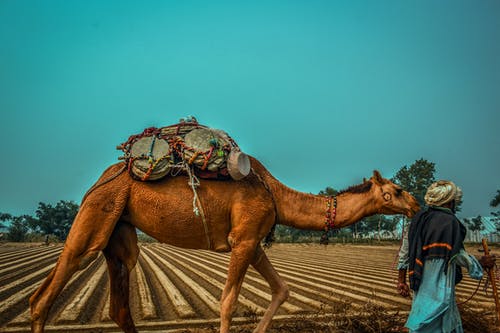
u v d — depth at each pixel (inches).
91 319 262.2
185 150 176.1
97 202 173.2
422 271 148.1
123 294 184.2
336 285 434.9
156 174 173.0
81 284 417.7
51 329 230.1
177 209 175.6
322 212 191.6
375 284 448.1
